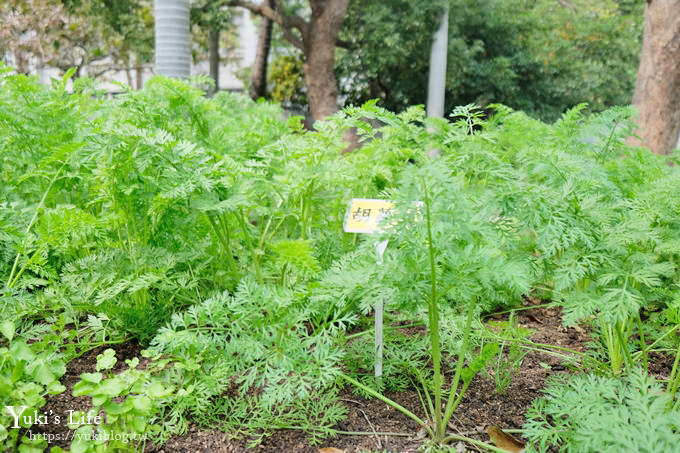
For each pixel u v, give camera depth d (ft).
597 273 7.66
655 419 5.55
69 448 6.93
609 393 6.35
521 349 9.79
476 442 6.98
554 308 12.35
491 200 6.97
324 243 11.05
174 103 11.59
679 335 9.71
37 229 9.35
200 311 7.30
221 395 8.16
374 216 8.54
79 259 9.98
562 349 9.59
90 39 37.37
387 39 31.01
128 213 9.56
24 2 33.76
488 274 6.44
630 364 8.31
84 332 9.91
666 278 9.68
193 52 40.50
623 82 42.27
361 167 11.64
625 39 41.70
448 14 32.81
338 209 12.25
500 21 37.37
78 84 12.72
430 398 8.27
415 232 6.43
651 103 21.09
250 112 16.22
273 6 31.50
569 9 43.55
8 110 11.34
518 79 39.24
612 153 12.01
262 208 9.09
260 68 34.17
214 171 8.34
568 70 39.93
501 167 8.04
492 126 12.31
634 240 7.50
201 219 9.62
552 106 40.45
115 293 8.60
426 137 11.30
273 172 11.77
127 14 36.11
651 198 8.82
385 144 11.60
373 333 9.66
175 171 8.24
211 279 10.34
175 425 7.45
